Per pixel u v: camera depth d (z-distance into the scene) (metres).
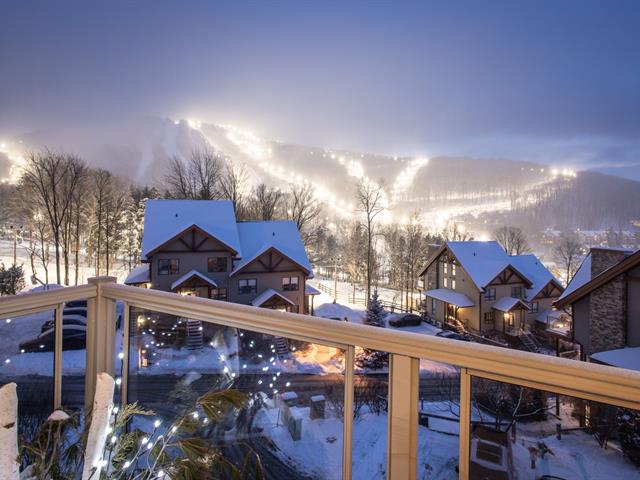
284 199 36.22
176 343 2.09
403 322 26.09
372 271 41.50
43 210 34.38
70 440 1.90
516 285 25.44
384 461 1.55
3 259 34.59
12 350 2.24
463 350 1.36
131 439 1.80
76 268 30.67
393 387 1.51
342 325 1.62
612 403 1.17
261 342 1.85
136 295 2.21
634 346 10.13
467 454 1.38
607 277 10.52
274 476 1.77
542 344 24.00
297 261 20.94
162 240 19.88
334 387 1.66
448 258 27.50
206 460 1.74
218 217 21.70
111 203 35.59
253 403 1.86
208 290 19.66
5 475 1.17
